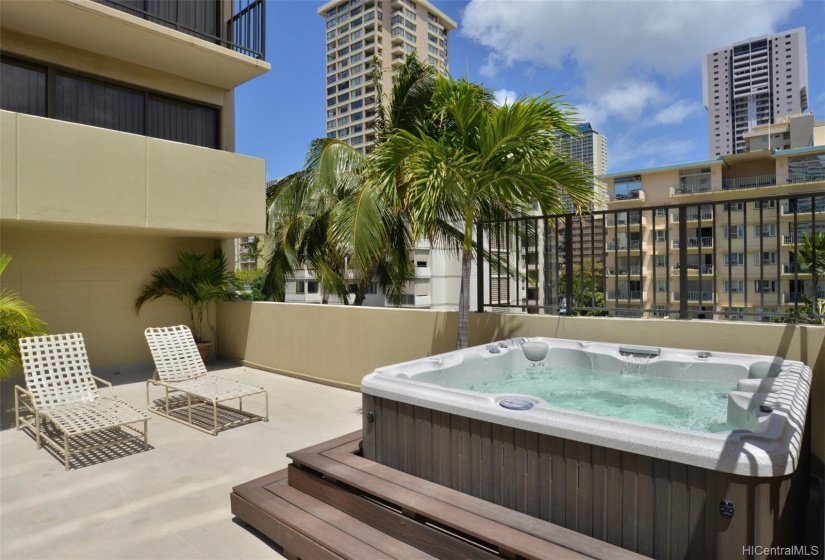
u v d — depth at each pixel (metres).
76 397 4.39
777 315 3.40
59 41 6.33
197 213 6.46
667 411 3.11
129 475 3.36
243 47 7.36
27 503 2.95
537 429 2.06
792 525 1.95
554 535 1.91
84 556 2.38
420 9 70.69
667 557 1.77
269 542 2.52
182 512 2.84
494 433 2.22
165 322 7.62
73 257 6.69
